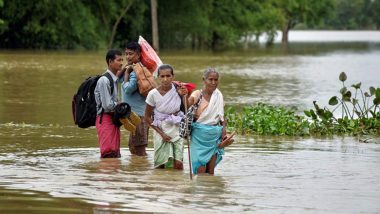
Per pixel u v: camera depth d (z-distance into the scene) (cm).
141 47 2280
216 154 1988
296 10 15925
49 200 1638
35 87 4366
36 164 2069
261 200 1667
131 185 1808
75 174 1934
